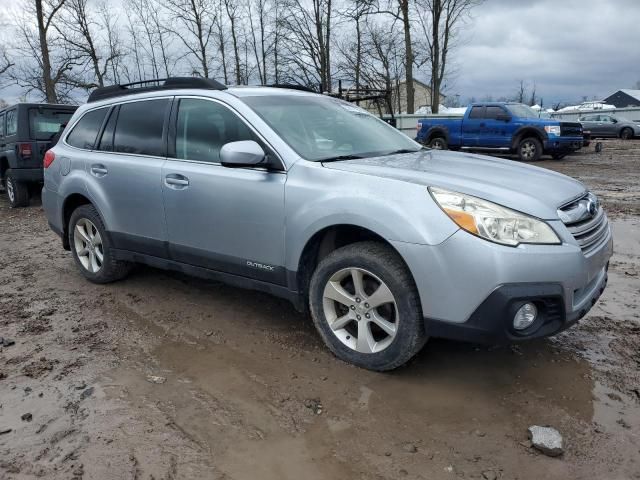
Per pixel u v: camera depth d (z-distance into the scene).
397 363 3.03
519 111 16.78
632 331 3.71
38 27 25.33
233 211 3.55
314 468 2.36
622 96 70.81
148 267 5.38
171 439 2.57
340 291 3.22
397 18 27.78
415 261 2.79
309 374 3.17
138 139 4.30
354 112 4.39
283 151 3.39
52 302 4.53
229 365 3.31
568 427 2.61
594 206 3.24
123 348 3.59
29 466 2.39
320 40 29.14
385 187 2.95
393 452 2.45
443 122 18.09
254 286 3.65
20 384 3.12
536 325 2.76
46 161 5.15
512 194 2.82
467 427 2.63
